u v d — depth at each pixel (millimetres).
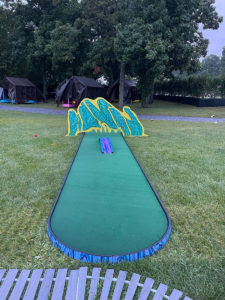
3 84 26484
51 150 7449
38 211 3850
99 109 9969
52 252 2930
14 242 3107
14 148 7617
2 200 4219
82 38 23453
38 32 25656
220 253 2963
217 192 4645
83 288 2250
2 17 28406
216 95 26359
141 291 2242
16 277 2559
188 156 6984
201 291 2410
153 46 16328
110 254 2764
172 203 4160
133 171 5645
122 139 9266
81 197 4250
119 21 19938
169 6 18406
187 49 18156
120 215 3643
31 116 16016
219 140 9172
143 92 22719
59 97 22875
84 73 27047
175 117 16609
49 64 28547
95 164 6125
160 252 2936
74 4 26109
